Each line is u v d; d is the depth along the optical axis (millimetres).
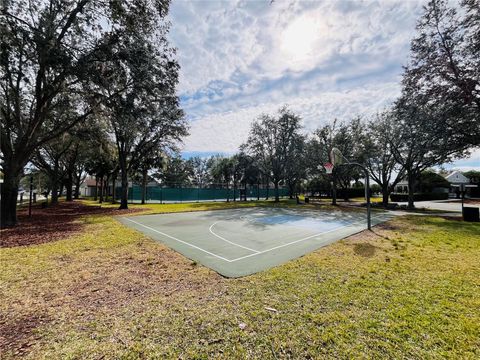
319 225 11414
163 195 33031
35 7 9656
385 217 14758
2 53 9008
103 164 27906
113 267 5109
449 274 4527
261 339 2555
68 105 13258
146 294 3742
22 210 18828
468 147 15312
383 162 22703
